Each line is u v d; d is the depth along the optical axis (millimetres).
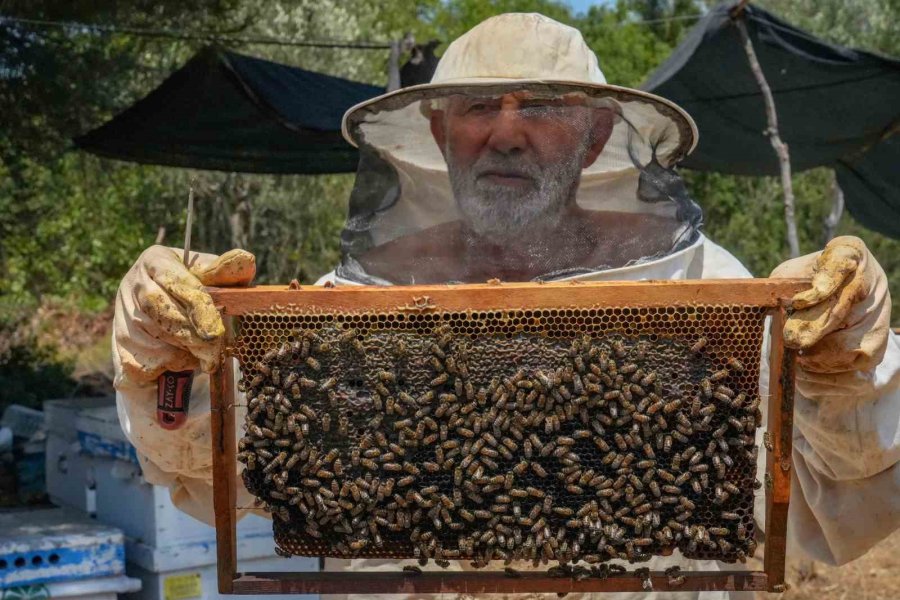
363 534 2070
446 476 2062
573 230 2670
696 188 19250
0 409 11133
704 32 7984
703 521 2072
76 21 8852
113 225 16047
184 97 8008
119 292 2139
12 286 14406
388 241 2748
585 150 2668
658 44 26266
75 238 15727
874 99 8562
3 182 10539
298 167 9219
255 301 2021
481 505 2064
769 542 2037
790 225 7938
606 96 2643
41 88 8938
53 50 8898
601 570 2084
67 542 4258
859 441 2312
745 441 2039
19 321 13844
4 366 12500
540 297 2002
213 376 2008
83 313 18234
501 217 2648
